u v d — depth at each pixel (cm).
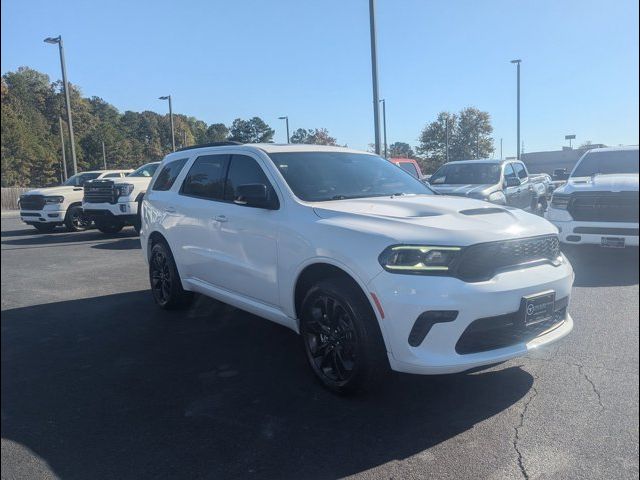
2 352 499
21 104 8431
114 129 9306
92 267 953
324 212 416
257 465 308
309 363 418
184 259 583
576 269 812
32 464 313
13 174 5878
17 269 941
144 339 533
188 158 613
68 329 570
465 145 5684
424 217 390
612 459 306
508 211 431
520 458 309
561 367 436
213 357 479
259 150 507
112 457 319
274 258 442
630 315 574
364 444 328
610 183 801
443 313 340
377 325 365
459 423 351
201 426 354
